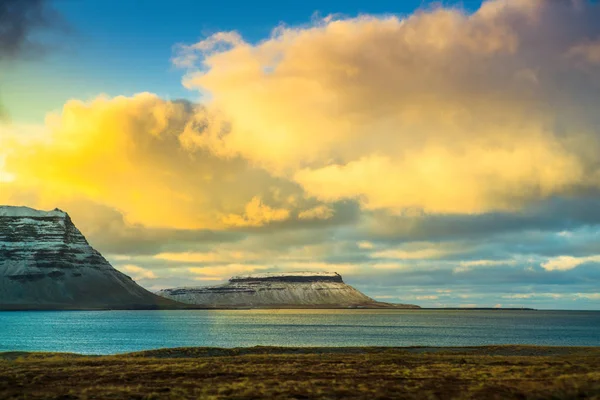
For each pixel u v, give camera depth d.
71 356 78.12
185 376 51.97
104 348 151.88
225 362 65.50
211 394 40.91
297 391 41.94
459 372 53.78
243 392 41.34
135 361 67.38
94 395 40.94
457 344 166.75
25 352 82.44
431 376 50.81
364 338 198.62
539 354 81.88
